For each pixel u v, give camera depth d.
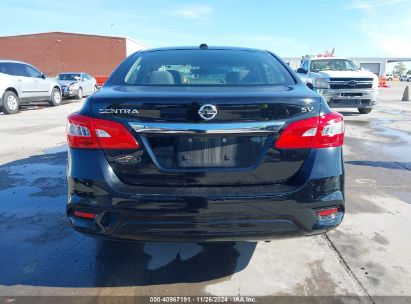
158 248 3.14
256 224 2.31
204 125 2.25
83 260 2.95
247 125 2.27
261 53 3.46
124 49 46.75
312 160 2.36
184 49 3.48
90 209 2.35
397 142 7.48
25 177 5.11
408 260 2.96
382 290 2.58
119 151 2.32
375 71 58.53
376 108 14.40
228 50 3.46
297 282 2.67
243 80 2.87
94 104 2.35
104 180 2.31
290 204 2.31
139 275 2.75
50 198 4.31
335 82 10.77
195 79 2.89
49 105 16.17
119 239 2.40
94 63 46.88
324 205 2.37
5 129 9.20
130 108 2.29
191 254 3.05
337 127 2.43
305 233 2.40
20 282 2.67
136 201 2.28
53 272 2.79
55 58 46.84
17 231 3.47
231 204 2.27
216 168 2.31
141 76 2.93
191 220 2.28
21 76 13.52
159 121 2.27
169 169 2.31
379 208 4.01
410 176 5.19
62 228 3.53
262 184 2.34
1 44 47.16
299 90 2.56
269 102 2.28
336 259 2.97
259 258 2.99
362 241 3.27
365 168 5.57
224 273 2.78
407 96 18.69
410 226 3.57
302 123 2.33
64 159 6.09
